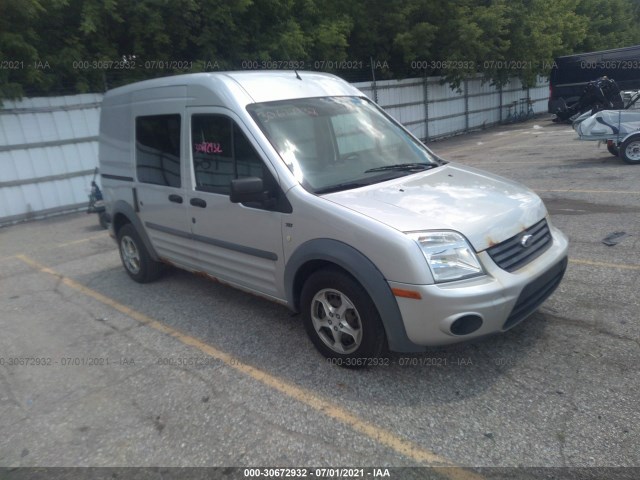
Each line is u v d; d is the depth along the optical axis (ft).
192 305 16.33
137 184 16.85
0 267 23.38
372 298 10.33
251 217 12.62
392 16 59.93
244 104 12.83
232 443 9.61
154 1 38.04
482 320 9.98
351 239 10.55
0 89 31.73
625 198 24.30
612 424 9.16
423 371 11.28
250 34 45.14
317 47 51.26
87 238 27.76
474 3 66.74
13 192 33.63
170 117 15.02
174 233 15.67
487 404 10.03
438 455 8.84
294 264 11.75
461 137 69.05
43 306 17.69
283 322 14.46
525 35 73.00
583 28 88.79
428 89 66.69
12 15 31.96
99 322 15.78
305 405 10.53
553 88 69.41
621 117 32.81
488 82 76.84
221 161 13.38
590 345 11.73
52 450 9.88
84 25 34.83
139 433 10.15
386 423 9.75
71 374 12.74
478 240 10.26
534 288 10.82
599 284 14.92
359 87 57.31
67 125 35.63
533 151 44.42
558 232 12.85
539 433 9.12
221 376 11.94
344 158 13.17
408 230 10.05
